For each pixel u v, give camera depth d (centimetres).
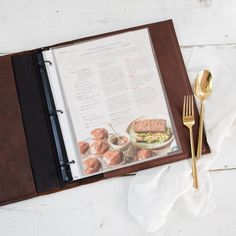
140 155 67
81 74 71
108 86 71
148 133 68
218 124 68
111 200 67
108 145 68
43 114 69
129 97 70
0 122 69
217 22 75
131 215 66
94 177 67
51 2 77
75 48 72
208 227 65
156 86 70
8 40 75
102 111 69
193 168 66
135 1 77
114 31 74
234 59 73
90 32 76
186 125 68
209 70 72
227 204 66
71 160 67
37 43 75
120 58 72
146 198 66
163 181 67
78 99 70
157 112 69
